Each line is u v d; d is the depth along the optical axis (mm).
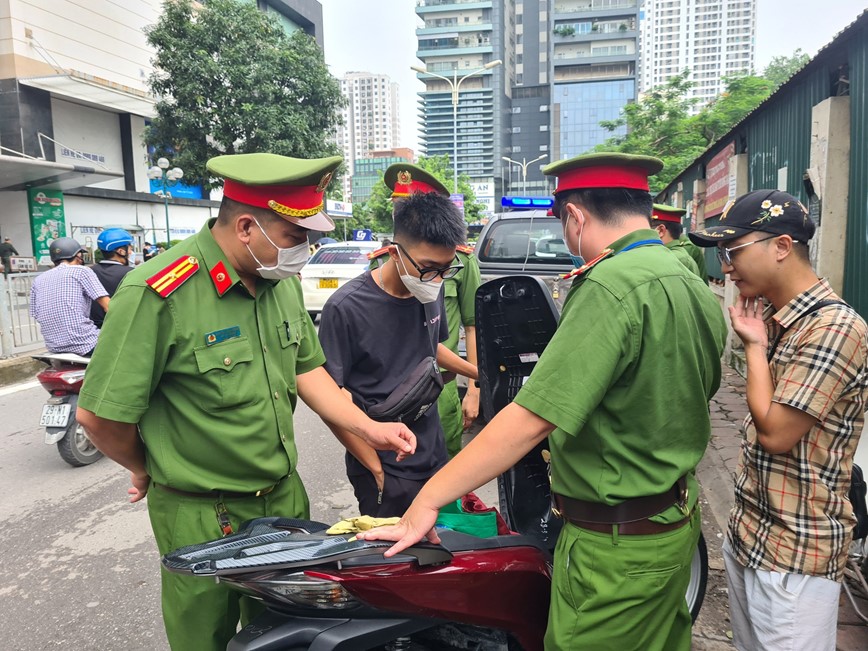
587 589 1579
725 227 1811
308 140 19562
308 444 5387
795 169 5469
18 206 20047
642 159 1596
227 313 1775
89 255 20922
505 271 5863
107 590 3131
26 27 20594
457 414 3391
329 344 2336
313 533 1700
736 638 2043
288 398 1990
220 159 1760
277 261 1747
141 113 24188
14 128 20359
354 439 2273
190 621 1844
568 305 1548
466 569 1679
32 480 4668
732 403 5910
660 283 1482
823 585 1755
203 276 1746
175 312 1688
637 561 1545
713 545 3492
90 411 1637
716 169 8719
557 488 1666
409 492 2410
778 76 40156
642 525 1552
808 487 1739
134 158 24812
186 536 1805
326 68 19891
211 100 18578
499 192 99750
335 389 2172
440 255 2170
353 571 1506
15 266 17188
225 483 1811
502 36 100312
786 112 5750
